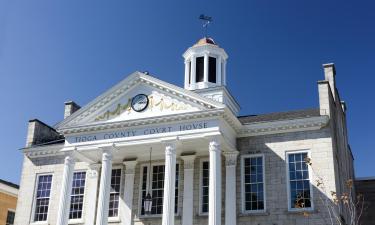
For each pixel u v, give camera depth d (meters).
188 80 39.47
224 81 39.66
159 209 32.62
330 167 29.05
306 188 29.36
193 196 31.58
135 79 31.33
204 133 28.70
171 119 29.58
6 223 46.38
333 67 35.25
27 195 36.44
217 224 26.73
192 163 32.28
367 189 42.78
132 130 30.64
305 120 30.17
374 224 41.34
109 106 31.75
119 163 34.69
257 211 29.89
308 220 28.47
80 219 34.16
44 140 39.38
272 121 30.88
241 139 31.94
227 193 30.53
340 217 27.62
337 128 33.97
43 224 35.12
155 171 33.75
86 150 31.50
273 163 30.58
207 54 39.16
